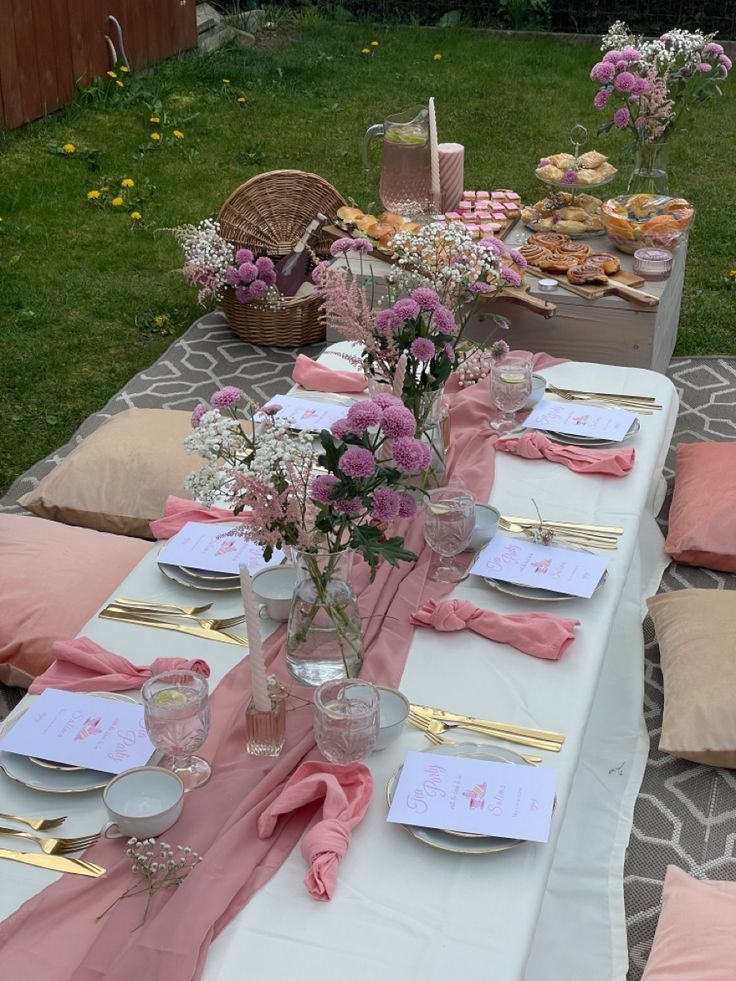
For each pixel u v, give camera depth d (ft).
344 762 6.49
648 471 9.77
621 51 14.15
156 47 28.53
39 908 5.82
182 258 19.72
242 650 7.66
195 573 8.28
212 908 5.73
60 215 21.18
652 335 13.23
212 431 6.43
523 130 25.79
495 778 6.50
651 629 10.56
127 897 5.92
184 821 6.34
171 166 23.54
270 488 6.50
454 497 7.93
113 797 6.36
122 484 11.57
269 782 6.49
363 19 32.76
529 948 5.68
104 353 16.79
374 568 6.56
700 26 30.66
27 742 6.79
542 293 13.42
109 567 10.05
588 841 8.25
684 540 11.27
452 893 5.90
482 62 29.89
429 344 7.79
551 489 9.51
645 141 14.61
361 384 11.02
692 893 7.21
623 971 7.39
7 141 23.89
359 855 6.13
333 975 5.47
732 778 8.91
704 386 15.53
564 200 15.26
